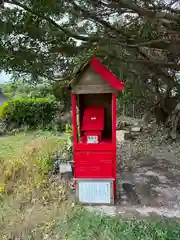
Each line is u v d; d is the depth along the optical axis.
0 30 2.22
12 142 7.43
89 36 2.81
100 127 3.49
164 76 5.23
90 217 3.12
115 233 2.75
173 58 4.98
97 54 3.41
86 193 3.54
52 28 2.52
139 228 2.85
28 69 2.73
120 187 4.09
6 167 4.73
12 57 2.54
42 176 4.38
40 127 9.05
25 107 9.05
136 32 3.02
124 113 9.30
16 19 2.28
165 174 4.66
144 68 4.51
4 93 9.08
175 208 3.39
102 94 3.81
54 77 3.33
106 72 3.30
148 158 5.61
